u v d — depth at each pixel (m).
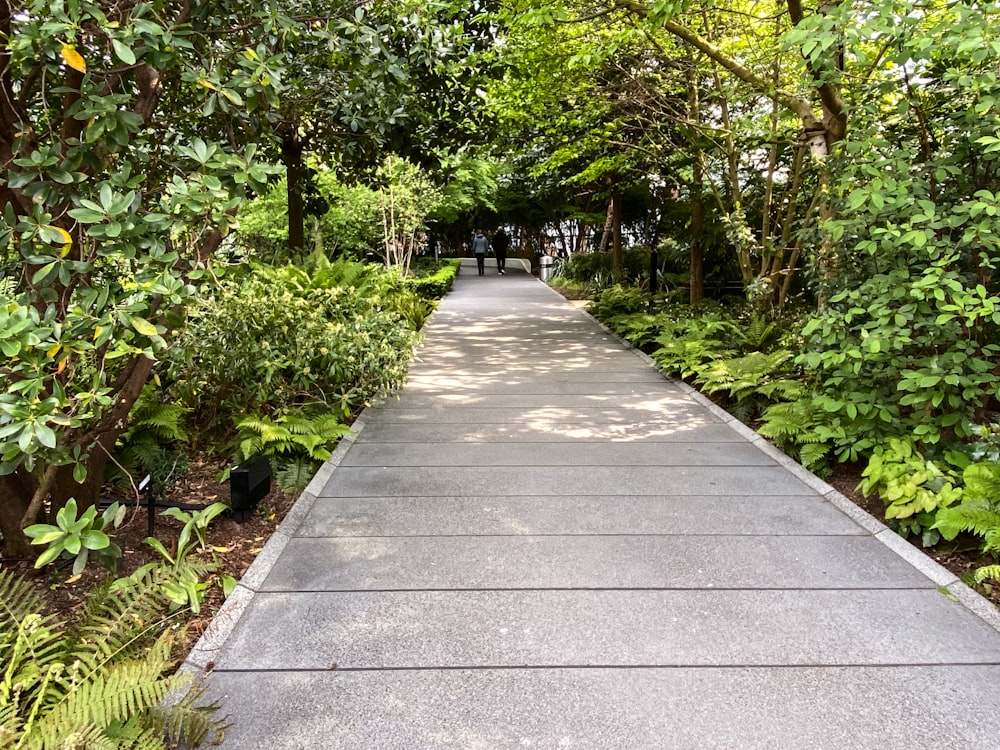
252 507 4.07
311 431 5.06
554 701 2.45
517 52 9.16
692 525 3.93
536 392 7.34
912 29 4.27
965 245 4.44
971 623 2.94
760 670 2.62
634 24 7.49
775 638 2.83
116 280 3.17
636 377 8.07
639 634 2.85
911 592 3.19
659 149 11.71
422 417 6.34
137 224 2.78
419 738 2.28
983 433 4.07
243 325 5.22
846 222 4.70
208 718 2.26
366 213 17.83
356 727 2.33
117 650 2.35
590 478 4.71
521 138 12.73
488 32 8.62
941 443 4.32
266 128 4.54
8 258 3.23
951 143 4.76
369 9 5.51
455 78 8.23
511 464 5.02
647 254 19.36
